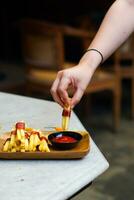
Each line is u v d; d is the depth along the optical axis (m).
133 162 2.59
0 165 0.94
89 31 3.20
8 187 0.84
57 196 0.80
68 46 4.28
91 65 1.15
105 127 3.26
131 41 3.22
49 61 2.83
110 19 1.21
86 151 0.96
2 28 5.02
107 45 1.19
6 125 1.23
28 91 3.05
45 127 1.20
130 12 1.22
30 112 1.36
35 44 2.86
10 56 5.02
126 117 3.49
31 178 0.87
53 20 4.56
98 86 2.95
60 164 0.94
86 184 0.87
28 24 2.83
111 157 2.67
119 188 2.24
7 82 3.62
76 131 1.10
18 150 0.96
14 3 4.87
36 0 4.69
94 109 3.73
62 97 1.12
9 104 1.46
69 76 1.10
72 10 4.37
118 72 3.07
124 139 3.01
